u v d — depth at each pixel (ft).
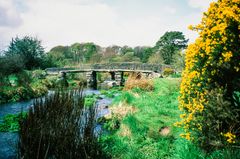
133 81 65.41
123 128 28.60
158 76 86.22
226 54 16.60
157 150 22.77
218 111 16.79
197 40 18.56
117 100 50.16
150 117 31.96
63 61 179.93
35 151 16.63
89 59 213.46
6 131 34.55
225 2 17.85
